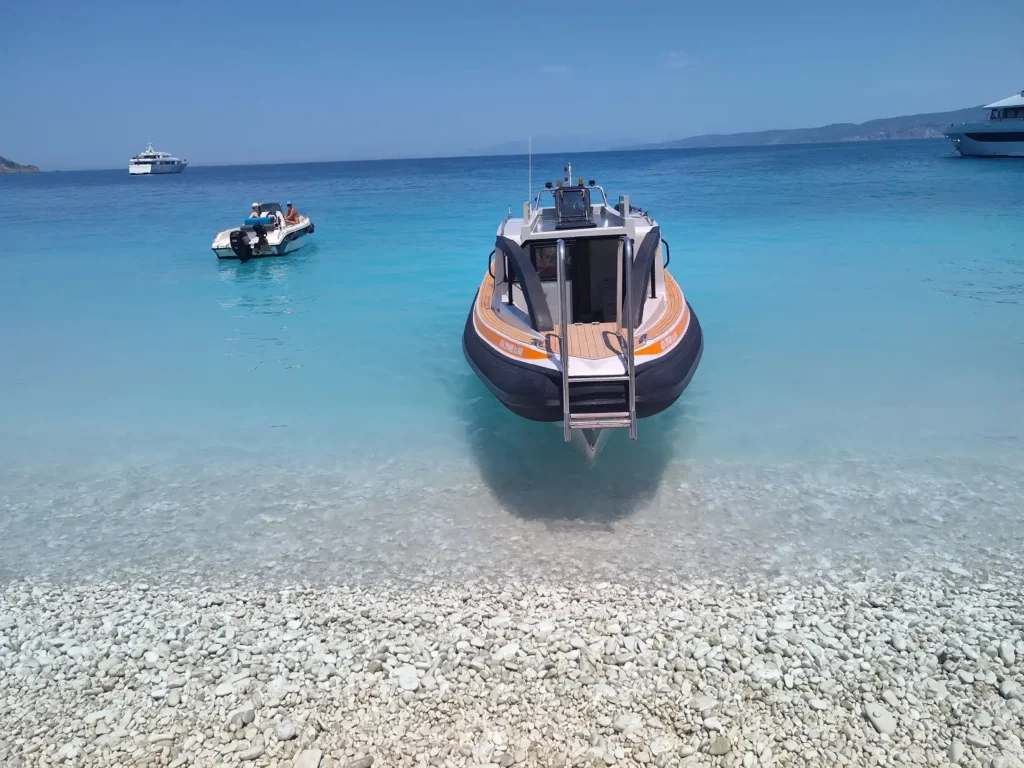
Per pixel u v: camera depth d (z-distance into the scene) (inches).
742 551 221.9
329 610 203.6
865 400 317.4
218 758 154.9
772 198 1044.5
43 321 495.8
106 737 162.1
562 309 218.5
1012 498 242.4
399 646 187.2
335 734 159.9
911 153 3388.3
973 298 454.0
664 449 284.2
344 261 668.7
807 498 248.1
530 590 208.4
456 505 255.0
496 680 173.8
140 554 234.4
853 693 164.6
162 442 311.0
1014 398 312.7
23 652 192.2
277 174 4357.8
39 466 293.0
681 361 250.4
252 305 520.4
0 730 166.1
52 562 231.6
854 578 207.6
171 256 748.0
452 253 689.0
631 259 230.8
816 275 526.3
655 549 224.8
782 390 330.6
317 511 254.8
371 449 298.0
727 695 165.0
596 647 183.0
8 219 1210.6
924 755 147.3
